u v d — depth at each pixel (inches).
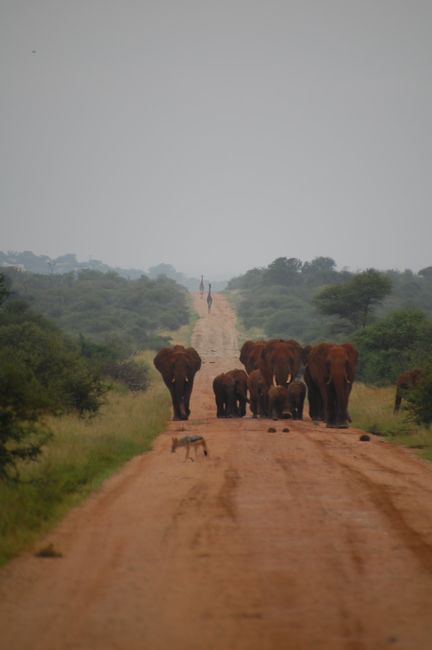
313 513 494.6
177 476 639.8
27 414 607.5
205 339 3538.4
